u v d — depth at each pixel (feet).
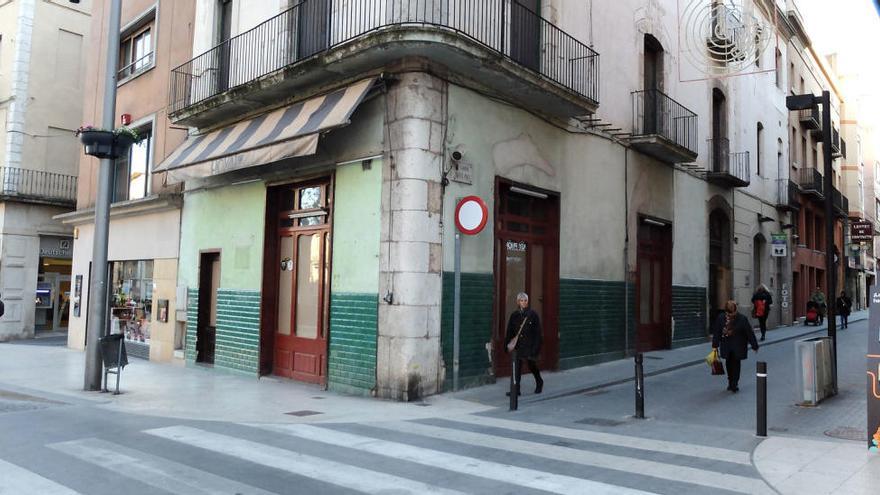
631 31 51.42
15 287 74.28
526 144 39.58
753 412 29.53
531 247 41.19
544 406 31.07
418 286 31.96
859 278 161.99
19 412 28.43
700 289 61.26
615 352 47.73
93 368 34.99
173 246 50.52
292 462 20.21
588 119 45.47
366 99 34.12
